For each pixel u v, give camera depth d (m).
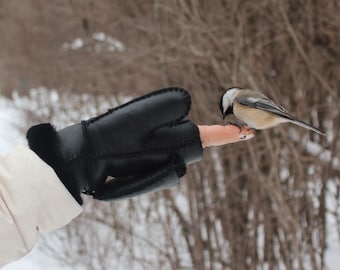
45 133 1.74
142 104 1.80
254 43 4.78
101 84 6.75
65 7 7.71
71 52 8.07
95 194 1.79
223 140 1.87
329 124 4.85
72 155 1.74
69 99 8.00
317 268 4.77
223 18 4.68
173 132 1.81
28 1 10.20
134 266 5.76
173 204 5.55
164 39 5.19
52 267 6.05
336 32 4.60
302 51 4.36
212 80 4.99
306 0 4.58
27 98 11.32
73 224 6.12
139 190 1.77
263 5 4.54
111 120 1.79
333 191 5.71
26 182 1.62
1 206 1.60
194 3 4.75
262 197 4.82
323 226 4.84
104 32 6.77
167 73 5.23
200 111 4.98
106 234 6.23
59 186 1.65
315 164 4.75
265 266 5.23
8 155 1.69
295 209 4.55
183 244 5.86
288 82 4.77
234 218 5.22
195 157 1.83
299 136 4.65
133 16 6.27
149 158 1.79
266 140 4.43
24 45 10.53
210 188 5.25
